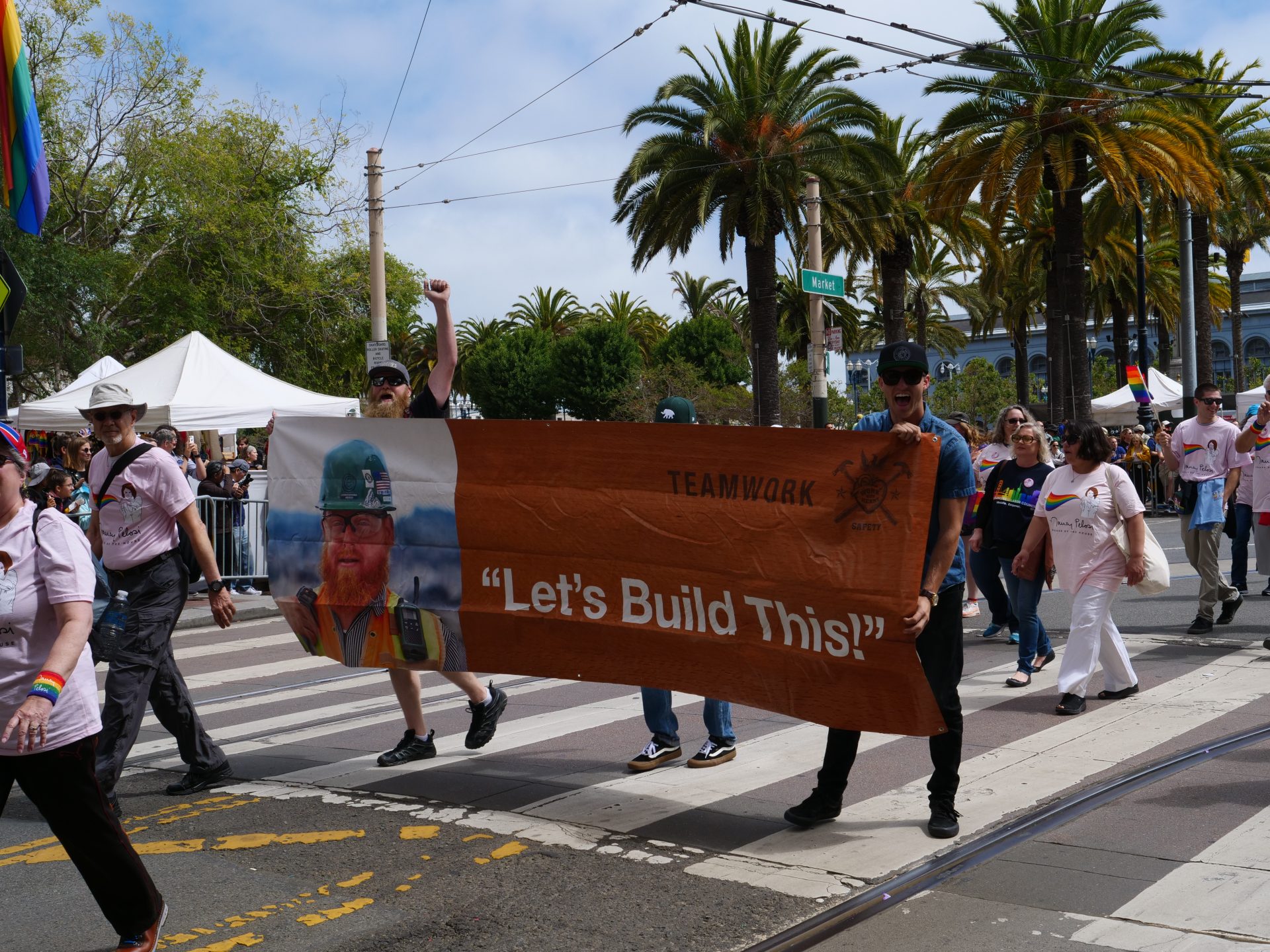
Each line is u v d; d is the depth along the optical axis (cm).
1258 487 918
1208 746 585
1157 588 681
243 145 3450
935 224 3134
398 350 6306
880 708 448
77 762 354
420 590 553
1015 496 869
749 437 473
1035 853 446
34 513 356
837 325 4934
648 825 490
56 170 3069
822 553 457
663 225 2903
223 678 924
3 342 1125
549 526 517
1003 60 2359
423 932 388
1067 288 2609
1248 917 375
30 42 2953
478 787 556
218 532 1440
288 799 547
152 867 458
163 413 1670
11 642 350
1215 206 2467
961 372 5406
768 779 558
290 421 589
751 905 400
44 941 392
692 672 488
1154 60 2386
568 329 6856
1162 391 3625
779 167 2777
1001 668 834
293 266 3469
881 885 416
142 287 3325
